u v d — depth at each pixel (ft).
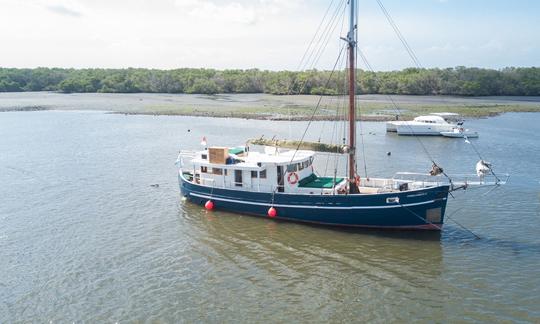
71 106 444.96
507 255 92.58
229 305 74.90
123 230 109.60
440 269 86.74
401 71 613.93
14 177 163.94
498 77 548.72
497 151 213.87
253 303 75.51
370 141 243.40
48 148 225.15
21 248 99.09
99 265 90.17
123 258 93.45
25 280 84.07
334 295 77.77
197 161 124.47
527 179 156.04
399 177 161.68
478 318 69.92
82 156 204.54
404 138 254.47
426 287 79.87
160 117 364.17
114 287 81.10
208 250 97.30
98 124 322.14
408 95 536.42
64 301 76.64
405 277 83.82
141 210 124.98
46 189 147.54
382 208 103.30
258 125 310.04
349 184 111.14
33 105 449.89
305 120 331.57
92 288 80.84
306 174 121.49
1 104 458.50
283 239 102.78
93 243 101.55
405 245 98.48
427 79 541.34
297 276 84.94
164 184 153.79
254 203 116.16
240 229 109.19
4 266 90.12
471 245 98.12
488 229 107.45
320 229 108.58
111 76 653.71
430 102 447.83
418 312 71.92
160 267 89.15
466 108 392.88
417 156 200.95
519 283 80.64
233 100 500.33
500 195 135.13
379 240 101.50
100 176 165.48
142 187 149.69
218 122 329.72
